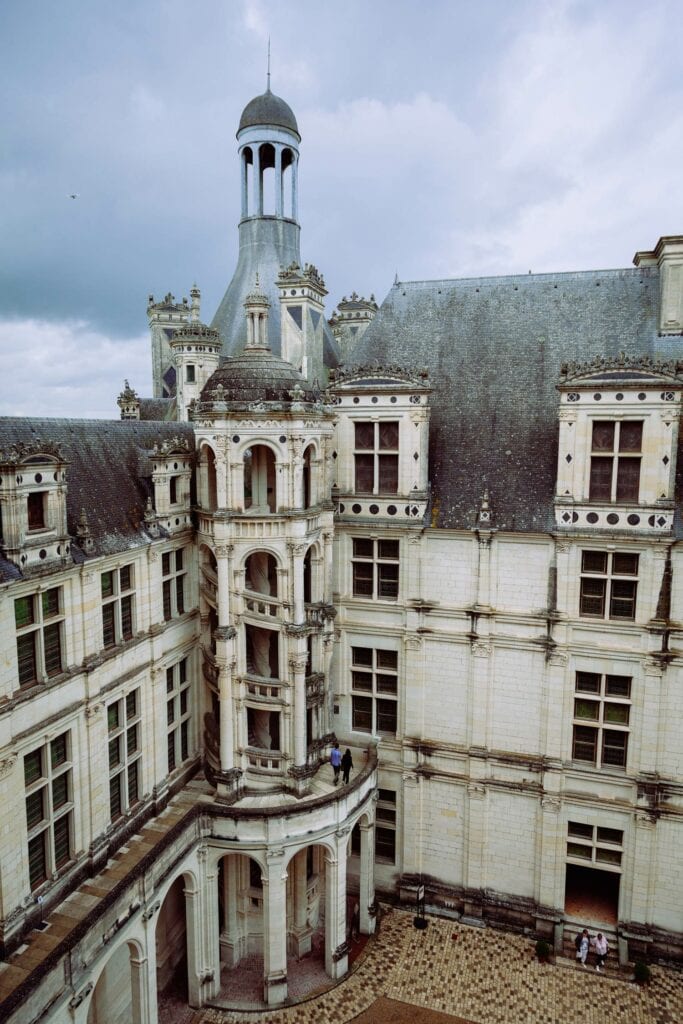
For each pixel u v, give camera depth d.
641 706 28.64
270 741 29.83
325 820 27.62
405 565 31.61
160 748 27.97
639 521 27.80
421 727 32.06
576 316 33.34
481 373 33.78
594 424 28.23
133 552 25.89
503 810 31.05
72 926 21.05
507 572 30.11
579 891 32.41
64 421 27.30
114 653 24.80
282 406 26.58
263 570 29.75
